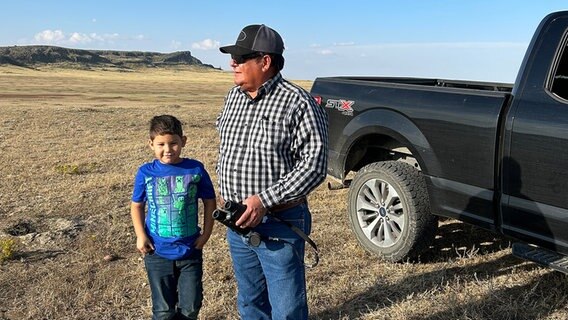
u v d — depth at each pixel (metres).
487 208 3.89
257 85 2.55
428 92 4.34
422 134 4.31
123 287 4.17
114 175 8.55
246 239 2.63
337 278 4.32
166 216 3.00
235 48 2.50
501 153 3.75
